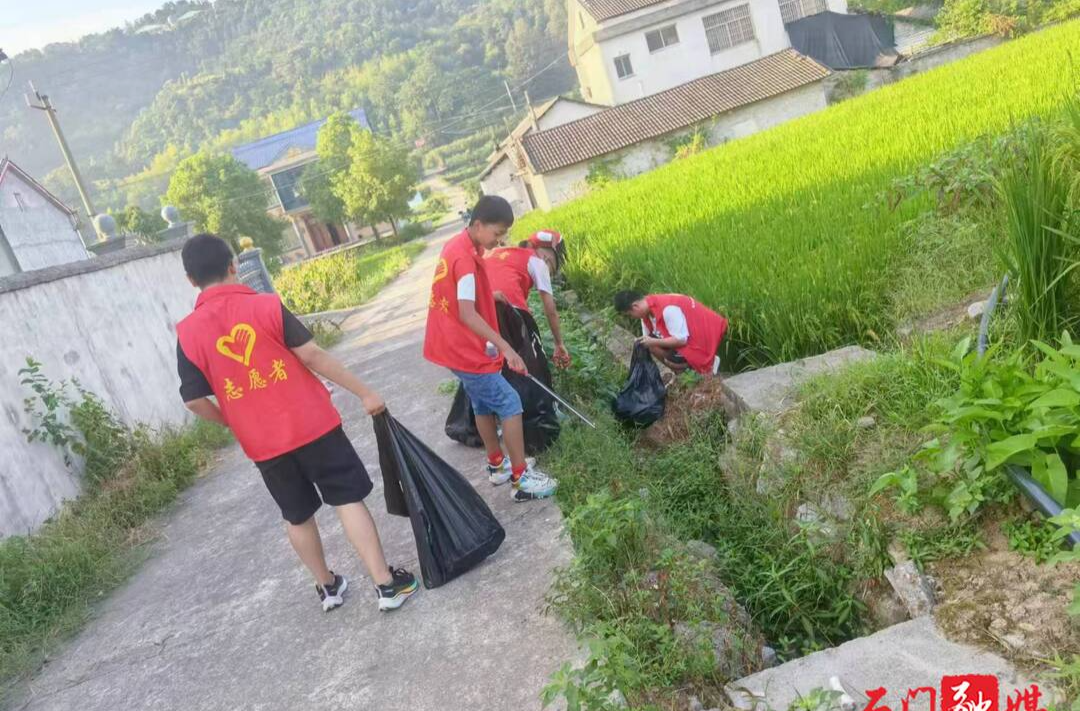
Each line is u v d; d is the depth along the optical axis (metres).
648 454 6.09
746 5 41.38
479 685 3.45
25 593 5.14
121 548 6.14
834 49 41.22
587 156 33.78
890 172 9.45
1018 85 13.63
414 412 7.80
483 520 4.40
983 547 3.14
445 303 4.69
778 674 2.95
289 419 3.85
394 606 4.17
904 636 2.90
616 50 41.56
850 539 3.65
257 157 85.00
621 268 9.88
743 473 4.82
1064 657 2.53
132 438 7.91
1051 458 2.95
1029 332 4.19
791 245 7.73
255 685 3.91
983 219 6.06
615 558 3.88
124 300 9.55
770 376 5.62
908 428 3.95
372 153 64.25
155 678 4.22
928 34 42.25
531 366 5.52
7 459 6.37
